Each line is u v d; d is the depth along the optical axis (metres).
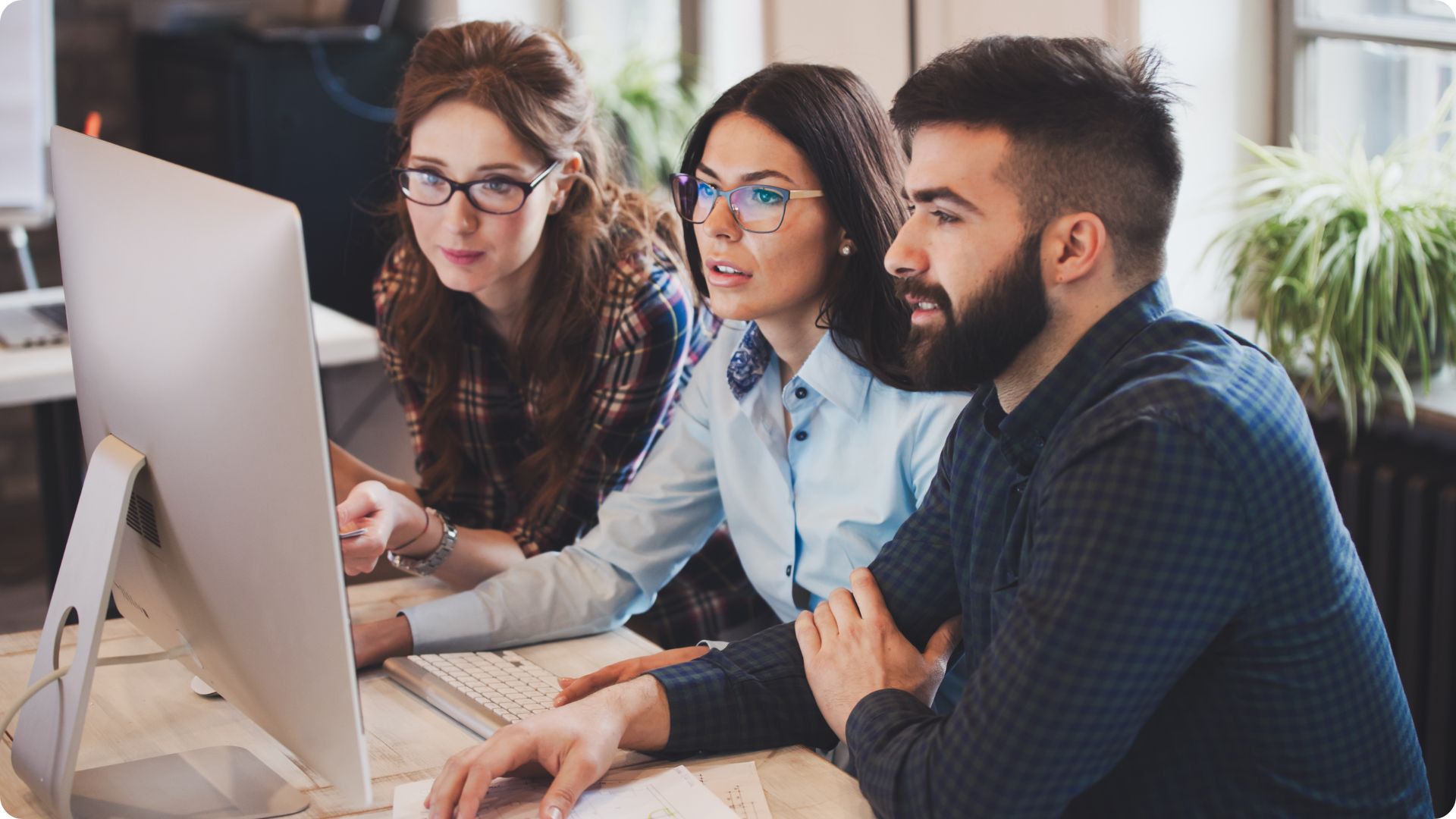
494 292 1.88
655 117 3.77
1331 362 2.34
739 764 1.25
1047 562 1.04
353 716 1.05
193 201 1.05
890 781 1.12
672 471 1.72
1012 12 2.86
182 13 3.87
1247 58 2.64
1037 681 1.02
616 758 1.27
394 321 1.99
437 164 1.78
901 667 1.27
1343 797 1.08
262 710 1.15
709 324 2.03
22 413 3.92
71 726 1.16
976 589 1.25
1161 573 0.99
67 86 3.86
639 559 1.69
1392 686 1.12
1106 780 1.12
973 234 1.10
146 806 1.19
